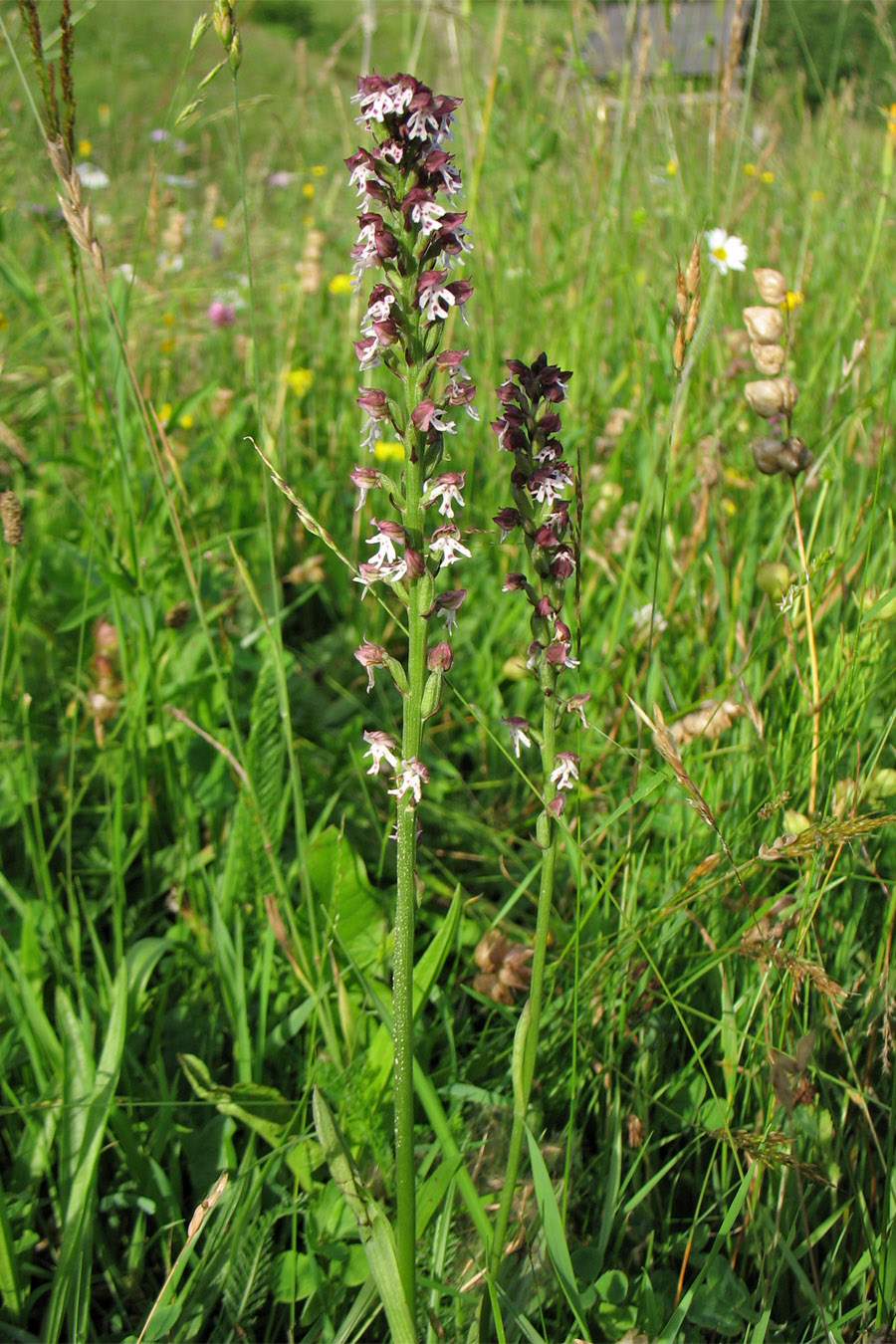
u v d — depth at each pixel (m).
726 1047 0.42
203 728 0.57
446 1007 0.46
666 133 0.82
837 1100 0.44
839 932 0.48
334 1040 0.44
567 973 0.47
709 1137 0.44
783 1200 0.41
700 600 0.61
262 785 0.51
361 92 0.31
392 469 0.82
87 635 0.63
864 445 0.59
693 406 0.67
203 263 1.17
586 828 0.56
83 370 0.57
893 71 0.91
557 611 0.35
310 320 1.00
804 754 0.45
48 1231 0.43
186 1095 0.46
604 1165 0.43
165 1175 0.43
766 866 0.47
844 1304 0.41
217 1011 0.48
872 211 0.91
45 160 0.81
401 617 0.70
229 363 0.99
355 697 0.67
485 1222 0.34
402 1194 0.34
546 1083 0.45
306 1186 0.42
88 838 0.57
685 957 0.47
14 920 0.51
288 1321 0.41
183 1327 0.39
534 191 0.97
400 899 0.34
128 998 0.46
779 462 0.47
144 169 1.27
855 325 0.77
